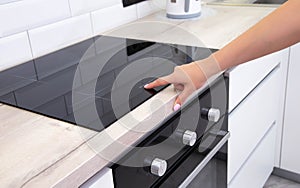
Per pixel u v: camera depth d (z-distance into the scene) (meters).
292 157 1.84
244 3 1.79
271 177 2.00
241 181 1.45
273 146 1.82
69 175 0.58
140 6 1.63
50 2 1.22
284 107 1.75
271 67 1.53
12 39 1.14
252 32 0.85
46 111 0.80
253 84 1.35
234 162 1.33
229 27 1.35
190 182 0.99
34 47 1.21
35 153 0.63
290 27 0.80
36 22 1.20
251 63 1.27
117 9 1.50
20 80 1.03
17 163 0.61
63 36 1.30
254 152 1.55
